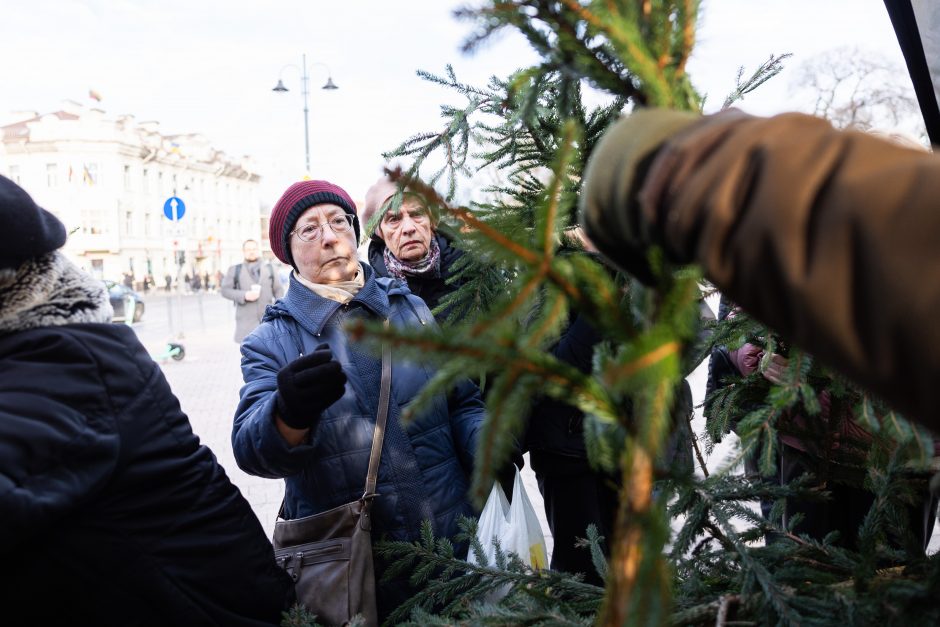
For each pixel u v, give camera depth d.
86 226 60.16
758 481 1.05
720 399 1.34
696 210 0.54
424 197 0.69
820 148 0.52
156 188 67.00
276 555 1.99
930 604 0.80
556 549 2.59
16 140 60.12
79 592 1.53
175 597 1.59
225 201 79.12
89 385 1.49
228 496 1.72
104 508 1.53
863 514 1.66
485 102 1.27
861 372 0.49
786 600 0.91
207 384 10.95
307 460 1.91
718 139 0.56
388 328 0.58
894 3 1.64
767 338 1.17
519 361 0.59
